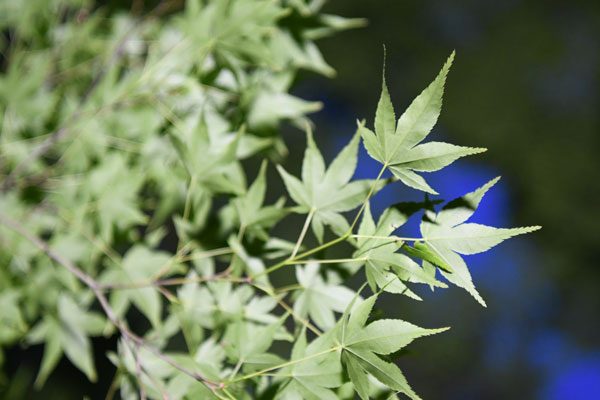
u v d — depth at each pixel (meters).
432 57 4.75
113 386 0.88
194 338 0.88
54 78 1.06
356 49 4.68
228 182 0.88
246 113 0.94
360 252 0.78
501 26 4.79
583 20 4.79
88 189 0.99
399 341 0.75
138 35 1.04
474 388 4.57
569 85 4.77
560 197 4.68
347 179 0.82
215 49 0.93
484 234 0.75
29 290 1.00
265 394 0.80
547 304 4.77
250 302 0.86
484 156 4.76
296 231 3.29
